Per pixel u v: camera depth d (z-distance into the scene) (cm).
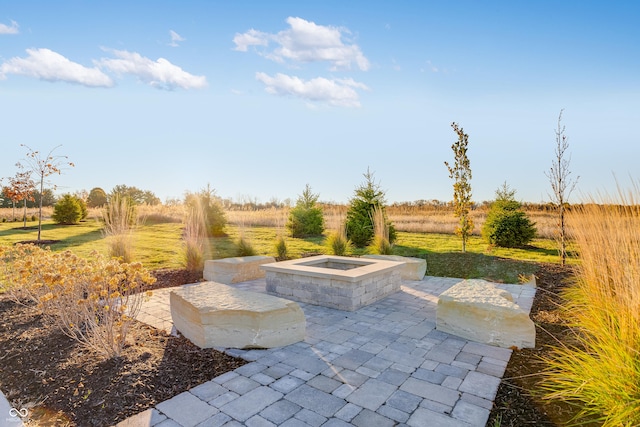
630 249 306
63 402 249
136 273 354
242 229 956
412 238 1409
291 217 1509
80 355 321
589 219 383
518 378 293
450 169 1003
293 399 259
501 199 1248
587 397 240
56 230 1570
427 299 575
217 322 357
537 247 1112
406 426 226
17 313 448
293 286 577
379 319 467
